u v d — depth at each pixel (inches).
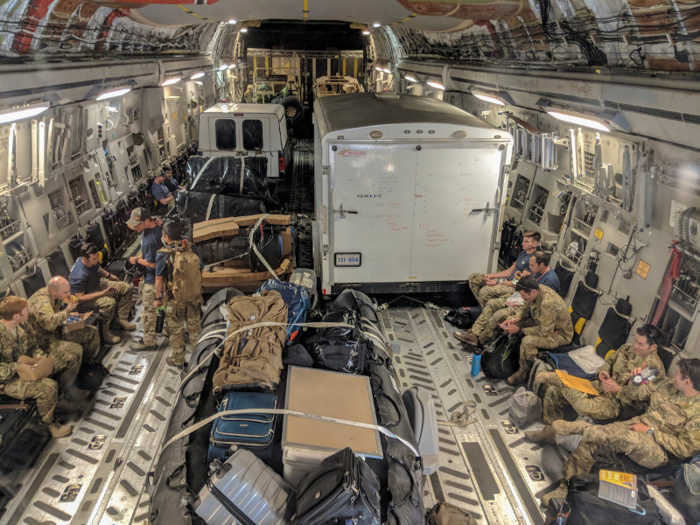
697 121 131.3
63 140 240.8
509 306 218.8
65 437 171.8
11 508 143.4
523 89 236.2
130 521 140.7
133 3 189.3
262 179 304.5
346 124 225.5
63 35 199.8
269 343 152.3
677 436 138.6
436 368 218.4
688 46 129.4
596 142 208.7
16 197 211.5
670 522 120.8
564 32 179.2
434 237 239.3
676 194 166.6
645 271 183.2
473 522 134.3
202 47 503.8
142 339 231.3
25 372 158.6
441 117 235.3
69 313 184.1
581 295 220.7
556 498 136.6
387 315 265.6
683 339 167.8
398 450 133.3
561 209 253.9
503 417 187.9
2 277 199.0
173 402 191.5
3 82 163.9
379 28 530.6
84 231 271.6
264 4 201.9
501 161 227.8
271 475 118.7
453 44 327.3
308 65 659.4
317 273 275.1
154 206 381.4
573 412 183.5
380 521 111.3
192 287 195.5
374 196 228.4
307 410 135.0
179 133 469.7
